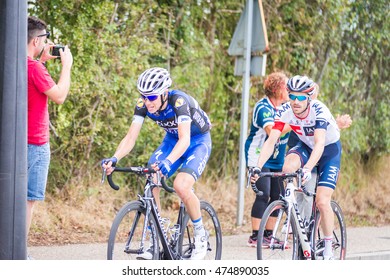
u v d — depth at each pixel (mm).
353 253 12133
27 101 8500
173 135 9727
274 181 12953
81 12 14414
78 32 14203
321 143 9883
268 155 10281
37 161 9094
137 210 8883
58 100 9164
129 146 9312
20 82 8031
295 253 10047
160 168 8734
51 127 14305
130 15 15664
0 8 7977
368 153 21328
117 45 15016
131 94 15344
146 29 15930
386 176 21250
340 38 19812
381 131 21266
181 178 9281
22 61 8047
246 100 14898
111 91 14859
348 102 20453
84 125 15016
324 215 10188
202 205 9953
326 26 19297
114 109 15297
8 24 7957
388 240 14219
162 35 16516
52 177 14766
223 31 17875
